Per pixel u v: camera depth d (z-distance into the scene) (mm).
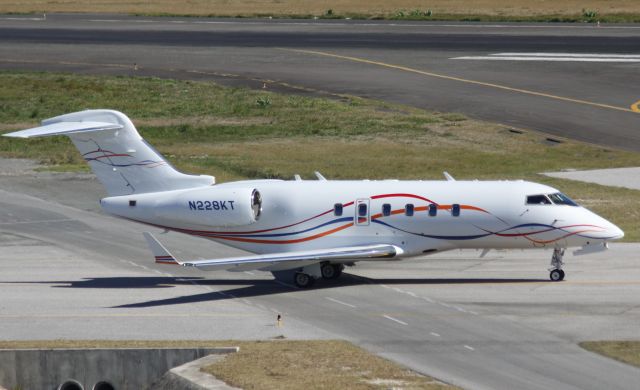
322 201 128750
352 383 84375
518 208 125125
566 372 91375
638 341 101250
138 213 130500
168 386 86750
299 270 127125
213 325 108562
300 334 104438
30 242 155625
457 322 109125
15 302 120062
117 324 109438
